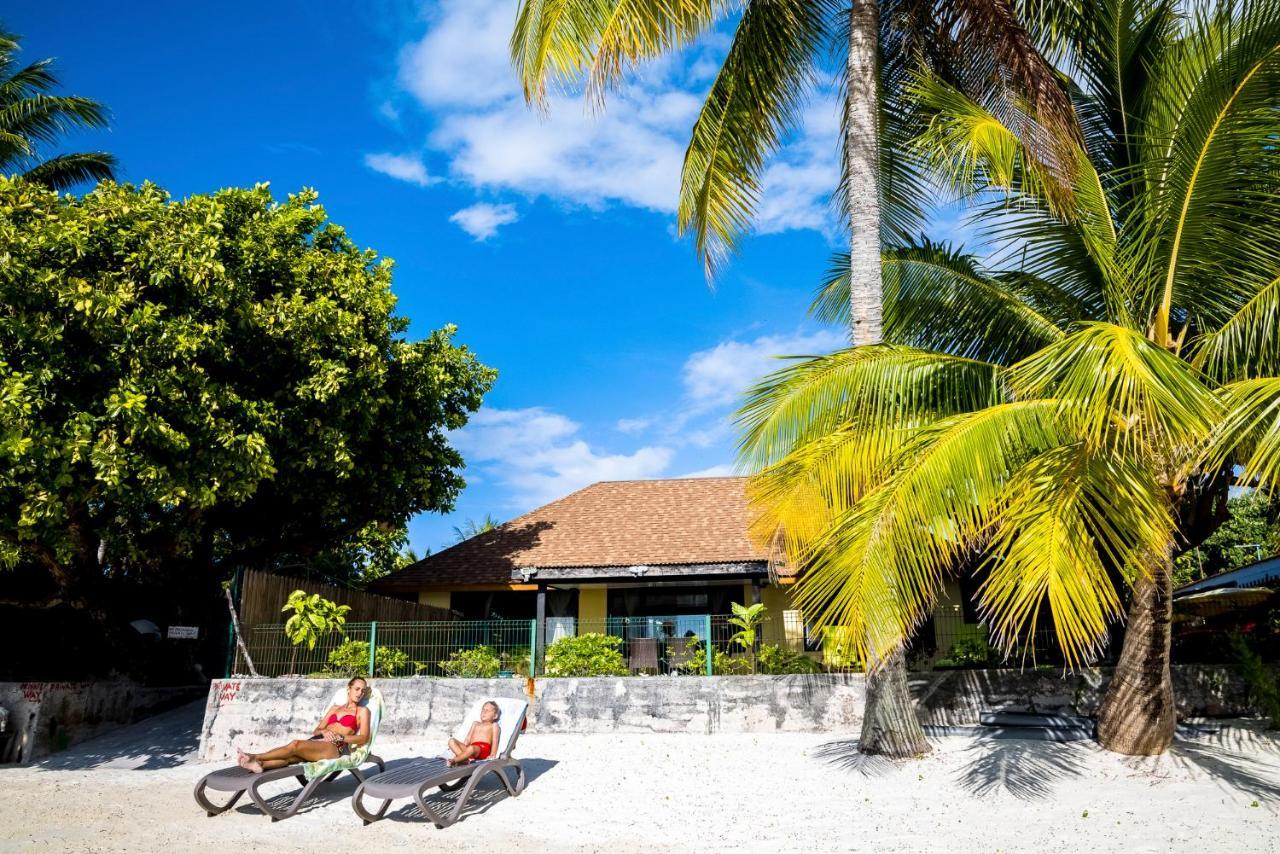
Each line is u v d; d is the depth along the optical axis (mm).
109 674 18172
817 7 13031
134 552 16594
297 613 13977
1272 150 8859
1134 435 7094
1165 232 9680
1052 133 9914
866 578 7410
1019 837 7883
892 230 13648
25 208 12844
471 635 15172
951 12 11852
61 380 12445
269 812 9000
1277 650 14086
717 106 13023
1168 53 10398
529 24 11406
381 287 17703
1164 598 10344
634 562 18969
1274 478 6867
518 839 8234
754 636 14711
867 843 7883
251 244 14961
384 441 18281
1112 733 10523
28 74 23234
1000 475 7562
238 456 13742
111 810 9508
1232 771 9562
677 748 12375
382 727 13828
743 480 23172
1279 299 8820
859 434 9492
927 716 13547
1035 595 6762
